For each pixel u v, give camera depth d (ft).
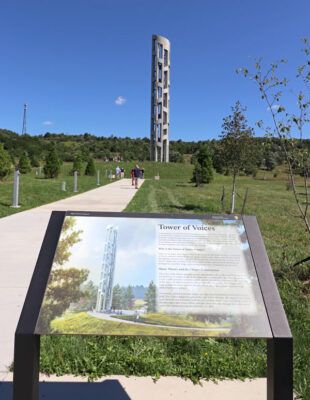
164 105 249.96
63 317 8.54
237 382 11.71
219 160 56.44
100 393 11.01
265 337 8.43
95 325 8.46
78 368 12.16
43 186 82.58
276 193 103.76
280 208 63.93
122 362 12.45
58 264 9.34
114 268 9.35
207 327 8.50
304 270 22.11
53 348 13.10
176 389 11.28
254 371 12.13
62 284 9.04
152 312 8.71
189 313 8.70
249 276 9.34
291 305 17.16
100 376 11.92
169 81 251.19
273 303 8.87
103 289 9.02
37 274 9.17
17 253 26.84
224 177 189.78
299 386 11.21
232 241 9.96
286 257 24.99
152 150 253.44
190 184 133.90
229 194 92.84
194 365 12.37
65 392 11.03
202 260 9.57
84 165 194.80
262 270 9.41
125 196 74.79
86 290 8.97
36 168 184.96
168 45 247.09
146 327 8.48
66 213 10.34
